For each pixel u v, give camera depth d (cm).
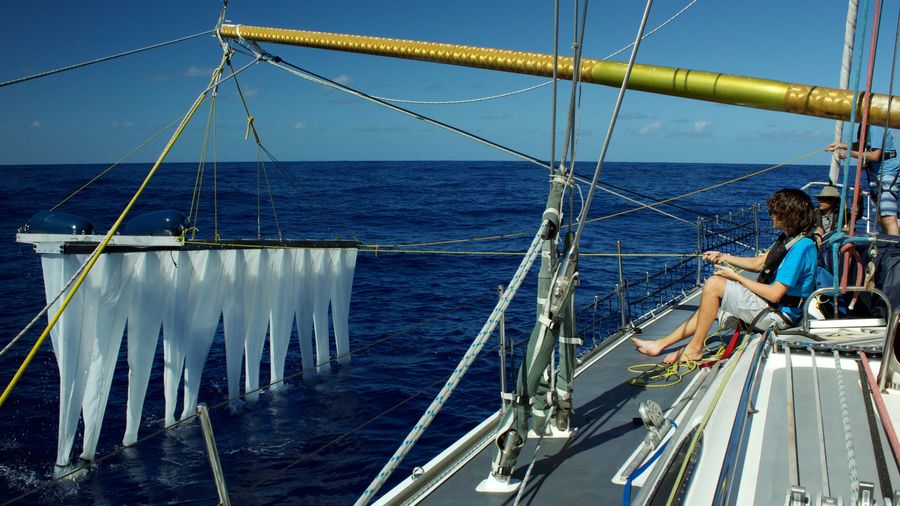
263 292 1161
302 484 837
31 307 1752
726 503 255
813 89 352
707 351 594
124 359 1341
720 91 364
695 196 4744
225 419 1047
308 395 1143
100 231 3020
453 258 2534
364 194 5869
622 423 470
